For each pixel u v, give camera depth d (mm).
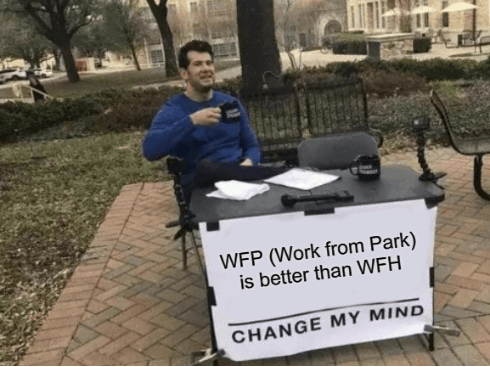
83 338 3250
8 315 3633
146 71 42719
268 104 6176
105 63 81875
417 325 2807
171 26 56500
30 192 6762
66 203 6109
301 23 43719
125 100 13203
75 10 38562
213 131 3574
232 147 3668
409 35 24188
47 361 3039
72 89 32469
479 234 4168
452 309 3188
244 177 3162
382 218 2643
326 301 2719
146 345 3125
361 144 3797
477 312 3139
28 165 8477
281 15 35469
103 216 5523
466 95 9516
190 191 3498
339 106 6375
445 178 5508
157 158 3395
